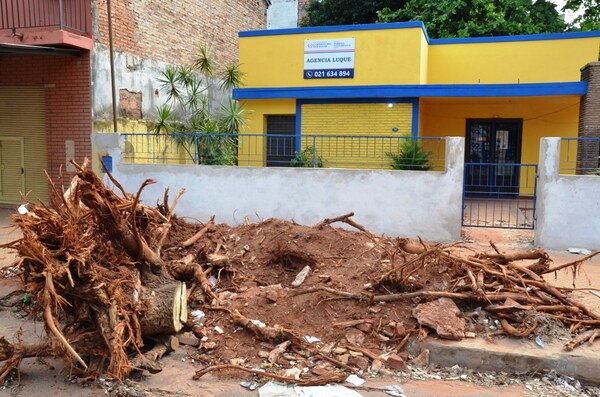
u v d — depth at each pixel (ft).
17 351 14.46
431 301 16.90
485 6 67.51
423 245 18.15
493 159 51.62
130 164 34.06
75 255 13.58
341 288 18.42
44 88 40.37
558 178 27.71
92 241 15.60
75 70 39.34
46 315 12.85
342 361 15.25
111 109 41.34
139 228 18.04
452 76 50.29
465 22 69.77
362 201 30.27
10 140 42.11
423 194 29.32
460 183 28.76
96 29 39.52
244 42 47.24
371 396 13.61
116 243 16.07
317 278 19.67
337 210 30.71
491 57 49.11
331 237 22.26
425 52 47.96
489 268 18.15
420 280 18.24
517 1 69.31
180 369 15.11
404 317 16.71
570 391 14.15
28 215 13.85
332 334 16.48
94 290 13.89
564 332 16.25
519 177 45.65
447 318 16.11
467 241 28.58
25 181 42.16
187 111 50.29
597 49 46.26
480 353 15.15
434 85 41.57
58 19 38.50
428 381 14.58
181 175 33.22
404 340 15.85
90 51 39.01
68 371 14.80
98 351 14.35
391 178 29.73
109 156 34.55
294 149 44.88
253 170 31.94
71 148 40.06
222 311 17.83
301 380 14.16
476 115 51.13
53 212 15.21
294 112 45.32
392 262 18.71
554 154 27.66
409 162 34.76
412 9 70.44
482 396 13.75
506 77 48.91
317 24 81.61
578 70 46.88
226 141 37.83
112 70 38.29
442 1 68.23
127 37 43.01
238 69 47.75
